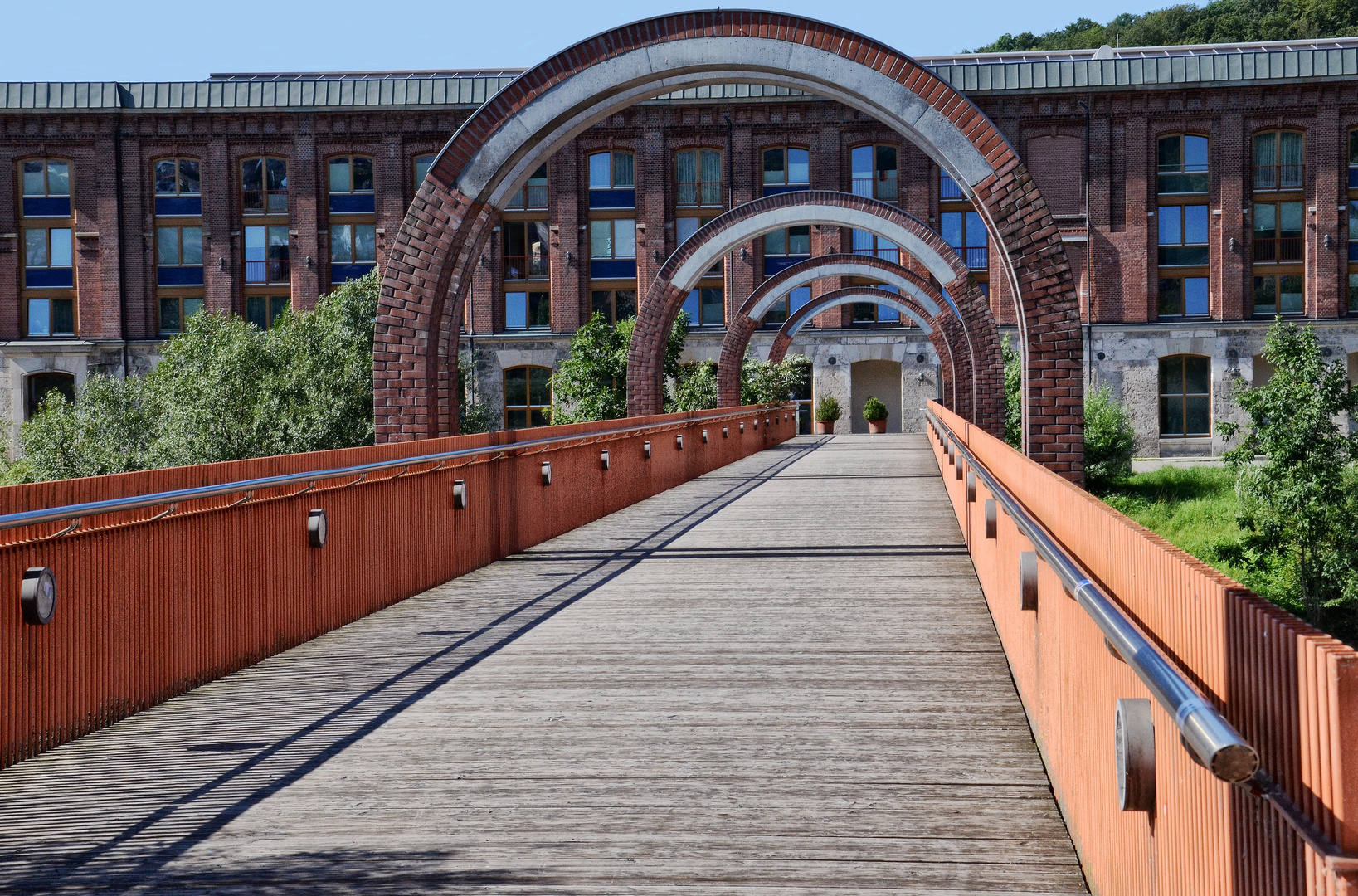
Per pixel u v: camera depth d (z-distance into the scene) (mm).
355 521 8117
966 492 10844
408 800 4352
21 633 4879
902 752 4891
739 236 25141
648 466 17312
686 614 8086
